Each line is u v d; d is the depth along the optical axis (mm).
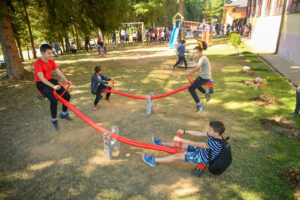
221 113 5379
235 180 3078
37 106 6230
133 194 2885
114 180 3168
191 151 3340
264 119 4891
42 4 10125
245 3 37500
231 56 13711
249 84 7512
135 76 9555
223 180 3092
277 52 13828
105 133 3514
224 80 8242
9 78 9305
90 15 10148
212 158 2881
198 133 3363
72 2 9531
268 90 6887
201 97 6594
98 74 5562
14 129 4844
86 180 3186
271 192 2820
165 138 4309
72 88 7926
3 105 6348
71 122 5148
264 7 18609
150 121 5082
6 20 8883
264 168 3301
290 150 3738
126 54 17391
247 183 3010
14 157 3803
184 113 5480
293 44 11500
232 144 3984
